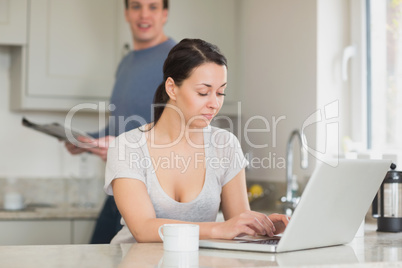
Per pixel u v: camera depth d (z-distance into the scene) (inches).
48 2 139.9
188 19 148.0
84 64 142.1
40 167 156.0
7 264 50.3
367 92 128.2
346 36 130.3
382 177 67.2
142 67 123.2
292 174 136.0
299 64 133.3
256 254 55.7
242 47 152.5
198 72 69.6
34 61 139.2
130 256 54.4
